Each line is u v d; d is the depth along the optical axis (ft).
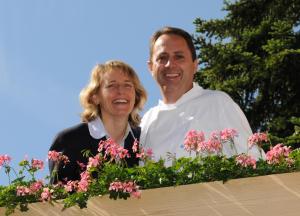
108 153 14.19
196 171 13.06
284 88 39.96
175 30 16.69
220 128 15.81
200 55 39.09
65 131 15.43
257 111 40.32
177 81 16.39
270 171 12.85
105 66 15.89
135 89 16.19
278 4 41.39
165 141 16.11
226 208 12.62
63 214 13.44
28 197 13.74
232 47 38.29
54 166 14.84
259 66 38.24
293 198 12.37
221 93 16.31
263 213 12.45
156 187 13.12
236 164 12.91
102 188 13.23
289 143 32.94
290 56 37.96
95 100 15.89
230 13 41.83
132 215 13.01
